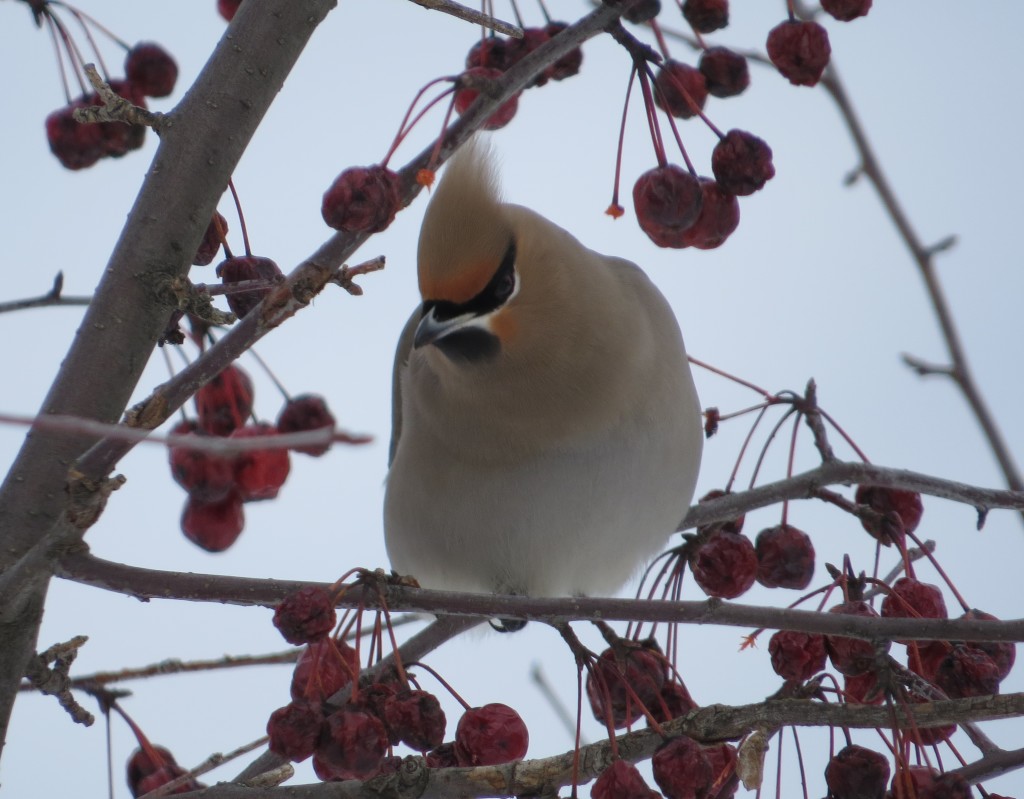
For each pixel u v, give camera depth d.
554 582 10.28
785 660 7.60
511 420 9.59
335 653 7.10
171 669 7.82
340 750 6.79
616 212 8.09
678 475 10.05
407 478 10.33
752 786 6.97
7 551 7.30
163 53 9.17
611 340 9.50
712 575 9.03
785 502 9.62
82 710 7.39
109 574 6.84
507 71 7.79
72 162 9.11
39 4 8.96
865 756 7.44
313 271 6.51
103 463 6.61
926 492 9.69
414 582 7.37
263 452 8.59
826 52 8.55
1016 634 7.20
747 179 8.30
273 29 7.79
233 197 8.14
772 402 9.92
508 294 9.11
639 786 6.85
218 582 6.98
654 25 8.38
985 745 8.24
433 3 7.12
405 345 11.39
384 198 7.12
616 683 8.08
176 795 7.21
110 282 7.56
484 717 7.39
